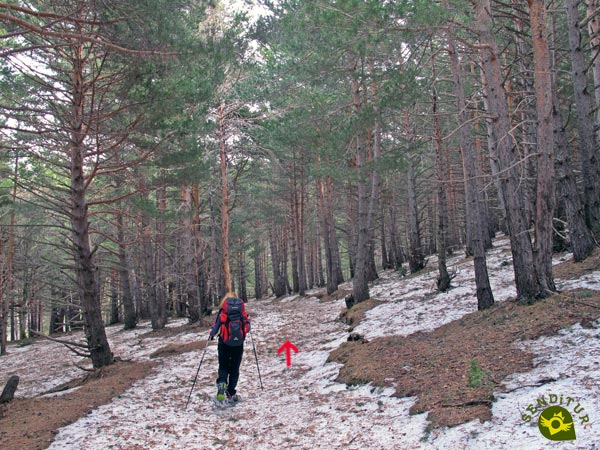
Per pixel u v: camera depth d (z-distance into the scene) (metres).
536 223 8.47
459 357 6.89
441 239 14.48
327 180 25.28
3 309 25.27
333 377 8.05
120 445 5.47
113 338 21.20
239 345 7.27
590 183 11.34
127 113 10.90
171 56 8.38
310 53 11.89
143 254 25.38
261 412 6.72
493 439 4.09
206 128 13.20
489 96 8.85
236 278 46.47
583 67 11.27
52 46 7.05
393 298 15.52
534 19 8.02
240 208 31.20
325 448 4.95
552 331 6.61
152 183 12.88
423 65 11.33
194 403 7.52
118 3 7.50
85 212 11.38
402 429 4.96
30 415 6.89
